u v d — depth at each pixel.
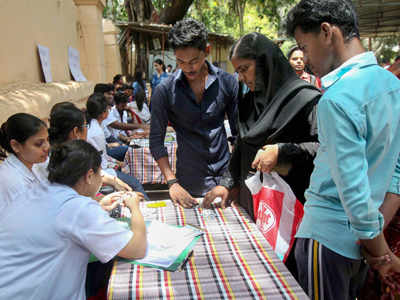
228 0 7.68
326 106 1.04
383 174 1.13
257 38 1.61
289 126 1.63
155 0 13.59
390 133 1.07
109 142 4.75
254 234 1.57
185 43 1.74
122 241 1.32
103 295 1.74
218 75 2.09
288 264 1.58
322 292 1.30
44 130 1.81
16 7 3.41
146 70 12.37
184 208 1.90
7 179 1.77
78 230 1.28
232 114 2.22
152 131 2.14
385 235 1.55
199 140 2.17
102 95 3.38
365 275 1.51
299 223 1.57
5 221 1.33
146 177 4.00
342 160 1.00
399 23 7.01
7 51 3.16
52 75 4.65
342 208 1.22
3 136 1.77
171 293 1.15
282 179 1.62
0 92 2.48
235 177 1.94
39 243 1.28
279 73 1.62
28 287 1.25
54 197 1.35
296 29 1.17
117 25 10.48
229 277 1.24
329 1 1.09
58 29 5.07
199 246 1.46
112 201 1.75
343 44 1.11
